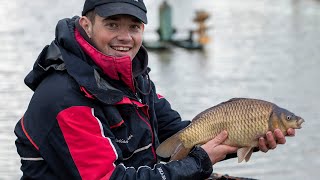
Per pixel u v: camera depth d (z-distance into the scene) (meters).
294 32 22.41
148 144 3.64
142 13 3.55
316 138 9.10
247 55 17.58
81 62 3.46
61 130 3.37
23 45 18.31
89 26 3.57
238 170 7.70
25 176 3.53
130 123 3.57
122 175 3.36
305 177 7.51
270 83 13.40
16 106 10.99
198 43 19.42
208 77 14.20
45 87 3.46
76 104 3.38
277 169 7.76
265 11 29.77
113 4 3.49
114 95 3.47
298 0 34.88
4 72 14.24
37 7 29.58
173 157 3.62
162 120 4.18
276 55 17.42
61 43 3.52
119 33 3.54
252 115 3.54
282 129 3.54
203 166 3.51
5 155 8.20
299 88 12.80
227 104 3.61
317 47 18.70
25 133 3.48
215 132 3.59
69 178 3.42
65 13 27.03
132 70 3.72
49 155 3.42
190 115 10.40
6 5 30.39
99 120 3.42
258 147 3.60
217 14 28.45
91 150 3.36
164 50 19.23
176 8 31.08
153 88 4.11
